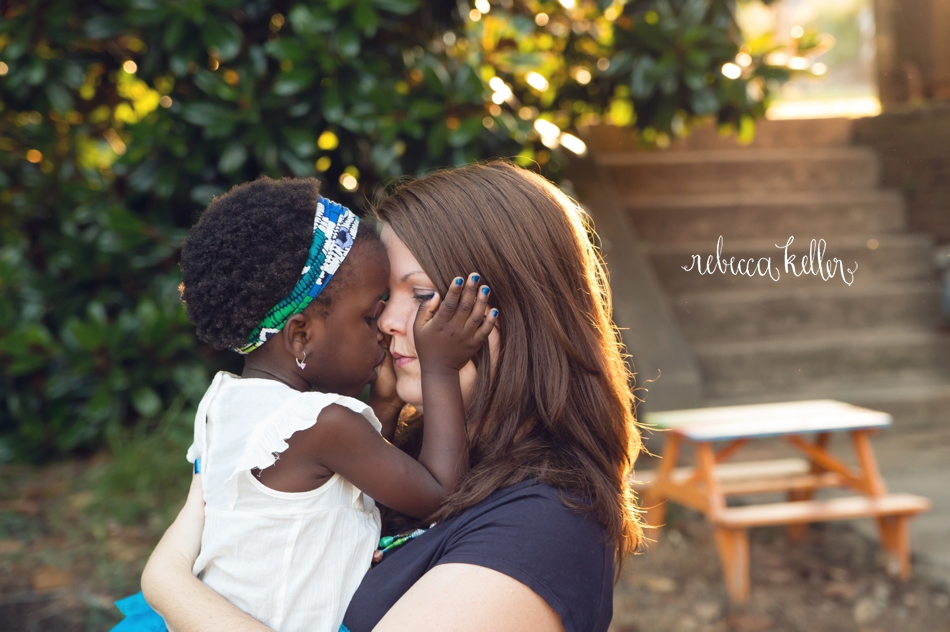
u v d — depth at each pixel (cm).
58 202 469
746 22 875
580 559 109
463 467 122
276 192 124
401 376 135
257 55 367
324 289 124
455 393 124
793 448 489
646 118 441
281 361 127
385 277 129
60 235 461
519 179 130
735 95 404
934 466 451
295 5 366
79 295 441
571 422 122
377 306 129
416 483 119
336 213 126
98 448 449
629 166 626
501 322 126
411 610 104
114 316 454
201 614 117
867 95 1029
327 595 121
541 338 124
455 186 129
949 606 309
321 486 123
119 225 398
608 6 393
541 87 414
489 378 127
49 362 436
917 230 589
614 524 115
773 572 341
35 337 402
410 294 131
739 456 475
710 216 594
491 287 125
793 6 1145
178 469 391
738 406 504
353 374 128
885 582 330
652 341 483
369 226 130
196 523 136
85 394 426
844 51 1155
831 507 332
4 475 418
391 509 134
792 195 620
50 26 384
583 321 127
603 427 125
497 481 116
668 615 304
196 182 401
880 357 545
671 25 396
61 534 348
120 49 417
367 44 380
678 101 423
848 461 466
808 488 363
